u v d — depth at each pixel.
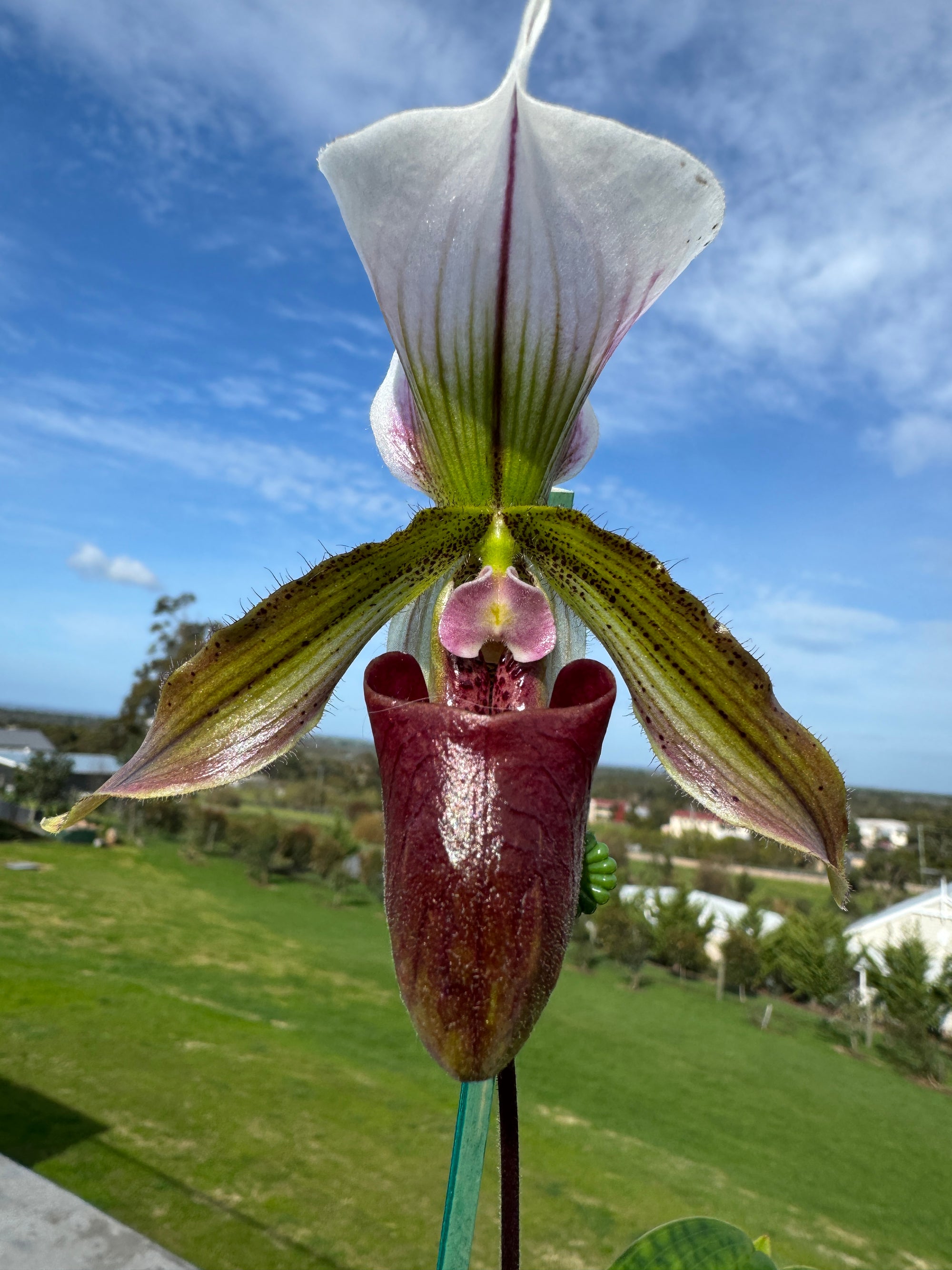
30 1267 3.19
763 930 47.78
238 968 32.59
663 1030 34.59
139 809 64.62
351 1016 28.20
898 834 97.94
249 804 89.56
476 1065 1.04
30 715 176.25
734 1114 25.53
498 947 1.08
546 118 1.15
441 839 1.15
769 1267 1.59
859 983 40.78
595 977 43.34
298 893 51.41
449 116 1.16
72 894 41.06
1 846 51.38
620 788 104.50
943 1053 34.09
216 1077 20.72
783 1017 39.31
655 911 49.47
